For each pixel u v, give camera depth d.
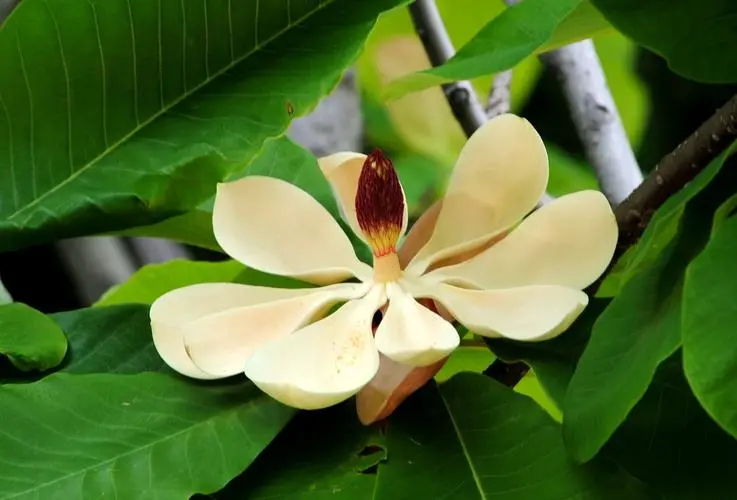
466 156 1.07
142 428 1.02
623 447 1.02
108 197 1.08
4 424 1.01
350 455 1.03
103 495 1.00
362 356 1.02
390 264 1.06
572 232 1.06
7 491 0.99
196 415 1.03
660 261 1.03
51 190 1.08
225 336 1.04
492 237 1.07
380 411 1.03
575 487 1.01
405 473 1.02
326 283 1.07
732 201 1.00
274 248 1.07
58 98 1.08
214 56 1.09
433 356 1.00
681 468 1.01
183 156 1.08
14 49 1.07
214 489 1.01
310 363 1.01
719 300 0.96
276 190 1.08
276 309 1.05
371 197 1.05
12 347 1.06
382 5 1.09
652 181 1.08
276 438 1.04
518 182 1.07
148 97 1.09
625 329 1.02
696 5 1.02
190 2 1.08
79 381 1.03
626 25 1.03
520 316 1.02
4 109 1.08
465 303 1.04
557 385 1.05
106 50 1.08
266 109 1.08
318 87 1.08
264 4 1.09
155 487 1.00
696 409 1.02
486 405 1.04
